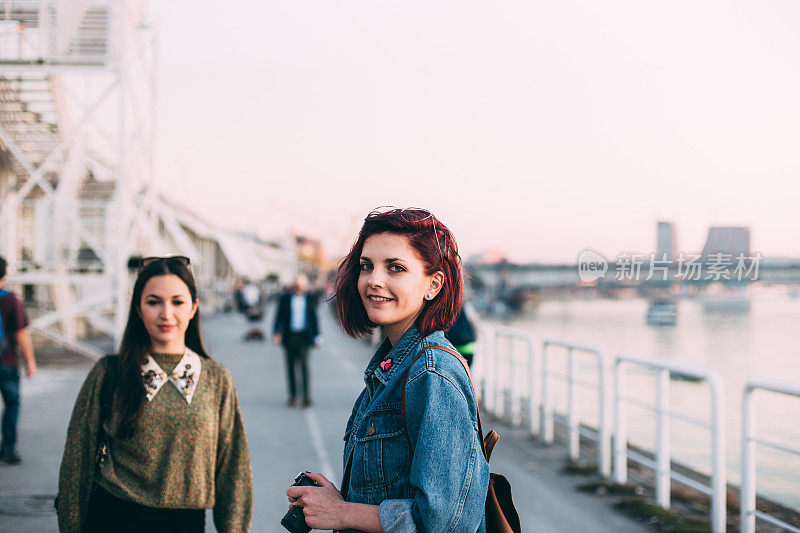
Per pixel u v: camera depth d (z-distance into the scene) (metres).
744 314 94.06
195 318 3.15
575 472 7.11
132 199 18.16
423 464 1.69
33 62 14.68
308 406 11.08
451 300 1.94
